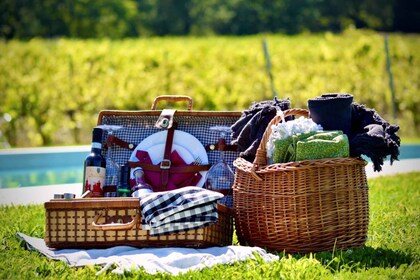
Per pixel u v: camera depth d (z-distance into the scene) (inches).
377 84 776.9
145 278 193.2
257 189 218.8
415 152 605.6
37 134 633.6
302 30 1936.5
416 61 826.8
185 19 2011.6
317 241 213.2
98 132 246.2
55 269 203.8
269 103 241.9
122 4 1753.2
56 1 1539.1
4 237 246.4
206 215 214.8
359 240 218.4
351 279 189.5
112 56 716.7
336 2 1991.9
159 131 257.4
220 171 243.1
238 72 753.0
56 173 517.7
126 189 241.9
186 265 203.5
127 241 217.8
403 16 2017.7
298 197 211.8
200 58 761.6
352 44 829.8
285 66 774.5
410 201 316.8
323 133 214.1
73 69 685.9
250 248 212.5
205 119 254.8
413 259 211.6
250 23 1973.4
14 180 486.6
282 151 214.8
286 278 191.2
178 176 243.6
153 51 741.3
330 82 767.1
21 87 646.5
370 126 220.1
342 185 213.3
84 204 218.2
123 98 681.0
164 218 212.1
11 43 764.0
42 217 288.5
